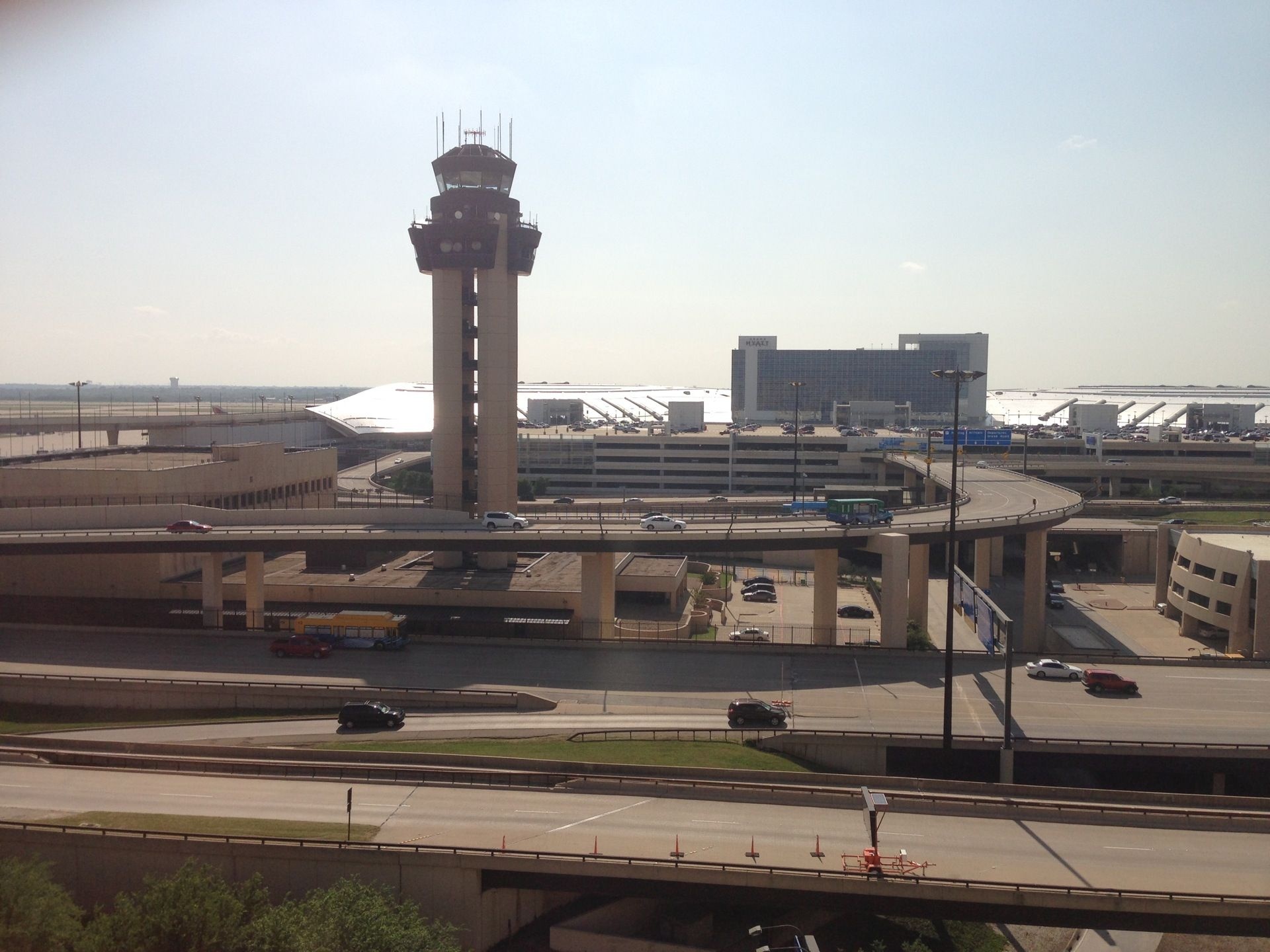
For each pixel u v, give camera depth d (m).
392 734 66.81
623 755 60.84
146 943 37.16
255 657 85.75
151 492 112.44
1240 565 105.94
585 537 92.44
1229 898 40.34
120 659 84.81
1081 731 67.44
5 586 109.19
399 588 104.12
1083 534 157.25
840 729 67.50
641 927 47.94
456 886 43.31
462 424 121.69
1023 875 43.22
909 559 108.44
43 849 45.44
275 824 47.38
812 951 35.94
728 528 98.31
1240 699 75.06
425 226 117.88
